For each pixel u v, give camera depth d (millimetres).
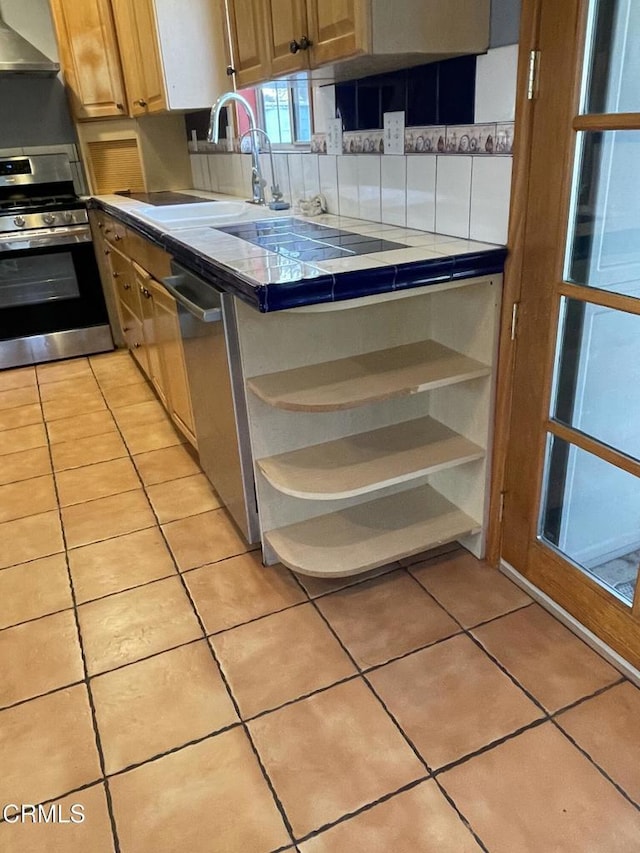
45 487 2420
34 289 3596
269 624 1697
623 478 1419
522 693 1457
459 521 1891
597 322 1403
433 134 1743
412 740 1356
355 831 1186
